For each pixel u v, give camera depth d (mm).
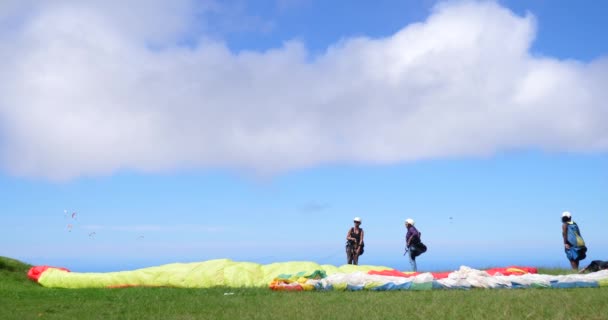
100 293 11250
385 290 11250
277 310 7902
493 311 7223
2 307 9023
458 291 10164
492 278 11070
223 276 13484
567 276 10961
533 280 10883
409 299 8852
